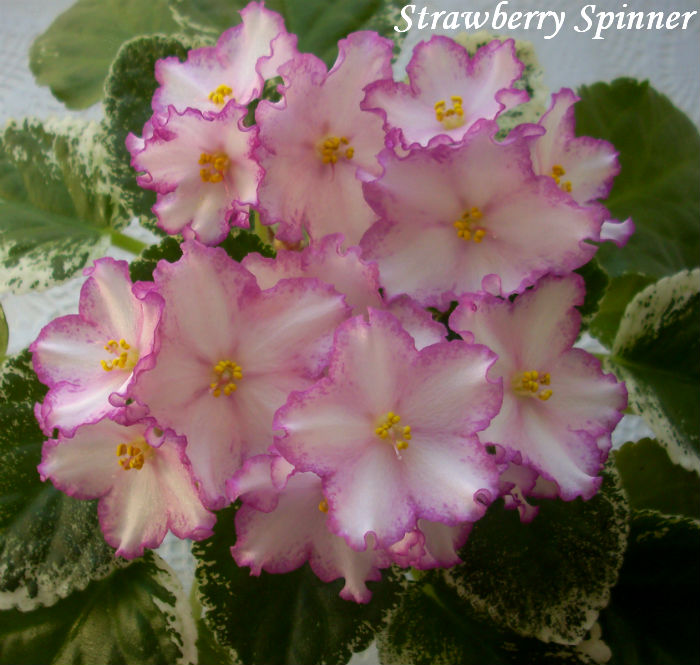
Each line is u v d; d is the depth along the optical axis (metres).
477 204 0.30
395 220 0.30
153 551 0.34
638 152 0.40
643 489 0.38
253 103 0.34
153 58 0.36
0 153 0.37
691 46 0.47
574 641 0.32
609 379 0.31
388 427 0.28
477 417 0.28
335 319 0.29
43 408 0.29
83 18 0.40
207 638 0.34
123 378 0.29
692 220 0.40
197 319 0.28
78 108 0.40
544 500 0.33
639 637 0.34
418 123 0.30
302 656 0.32
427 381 0.28
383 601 0.33
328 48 0.38
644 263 0.40
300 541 0.30
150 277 0.33
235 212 0.31
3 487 0.33
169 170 0.31
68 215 0.37
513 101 0.29
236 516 0.29
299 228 0.31
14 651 0.33
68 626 0.33
